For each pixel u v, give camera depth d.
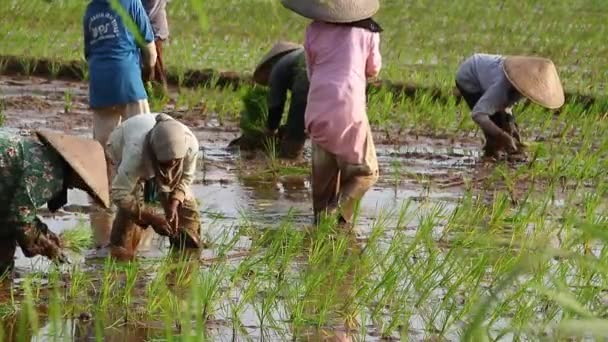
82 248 18.27
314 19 19.91
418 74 36.00
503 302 15.92
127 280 15.94
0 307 15.55
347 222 20.69
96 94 21.67
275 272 17.58
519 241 20.00
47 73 34.88
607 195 24.28
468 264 17.91
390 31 46.91
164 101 30.77
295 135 25.72
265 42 42.41
